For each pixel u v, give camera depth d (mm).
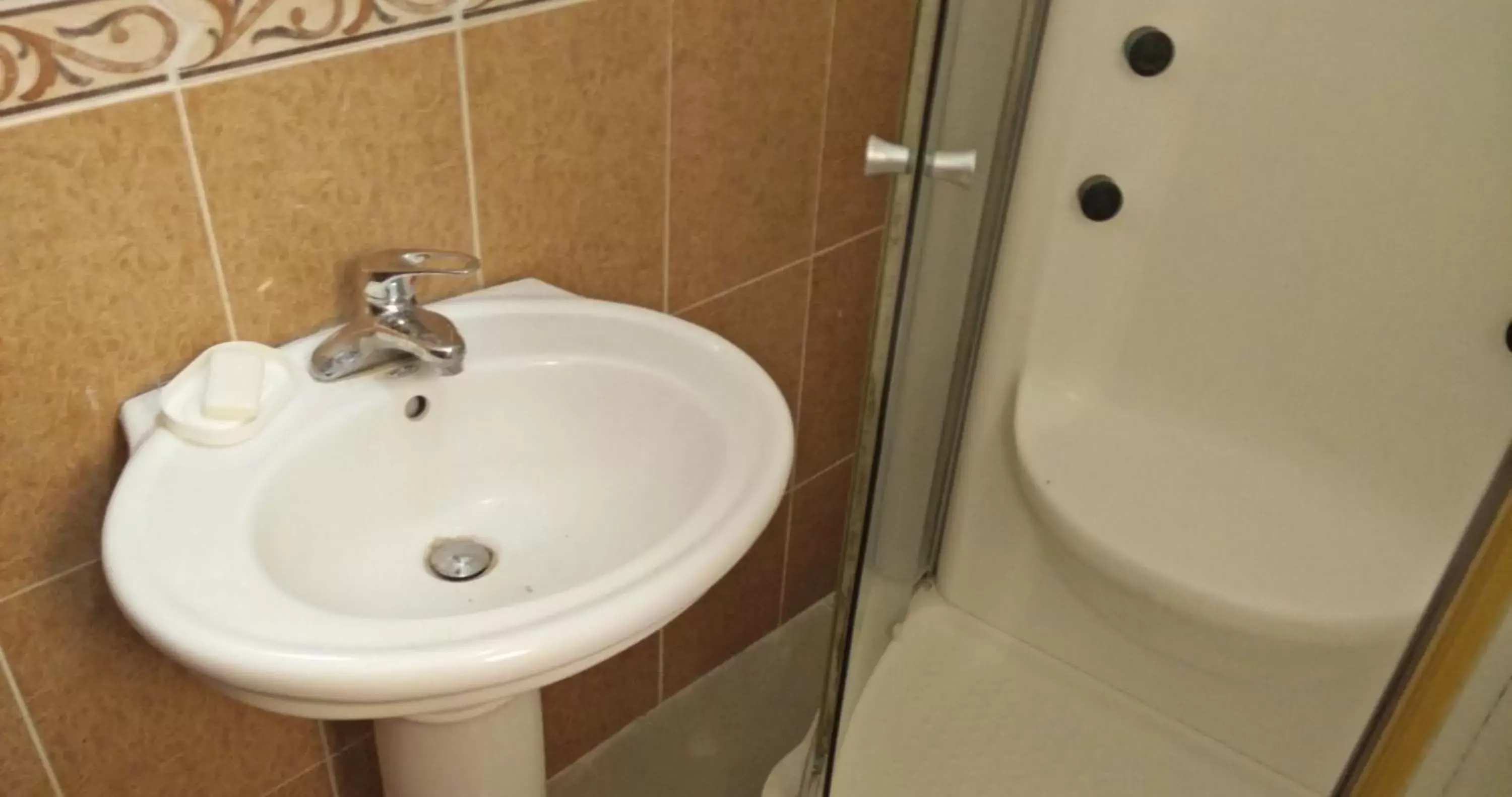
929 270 1044
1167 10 1296
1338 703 1402
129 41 802
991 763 1461
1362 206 1291
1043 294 1488
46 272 838
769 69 1272
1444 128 1217
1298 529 1396
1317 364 1392
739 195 1334
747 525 845
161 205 871
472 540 1037
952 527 1634
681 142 1228
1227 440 1496
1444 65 1193
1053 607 1592
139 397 927
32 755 1023
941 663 1597
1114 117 1371
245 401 881
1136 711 1551
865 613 1238
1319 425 1424
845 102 1390
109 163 832
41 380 872
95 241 850
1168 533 1390
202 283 922
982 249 1386
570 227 1171
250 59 866
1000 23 1026
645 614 752
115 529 783
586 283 1223
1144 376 1522
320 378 951
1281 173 1322
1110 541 1382
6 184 793
